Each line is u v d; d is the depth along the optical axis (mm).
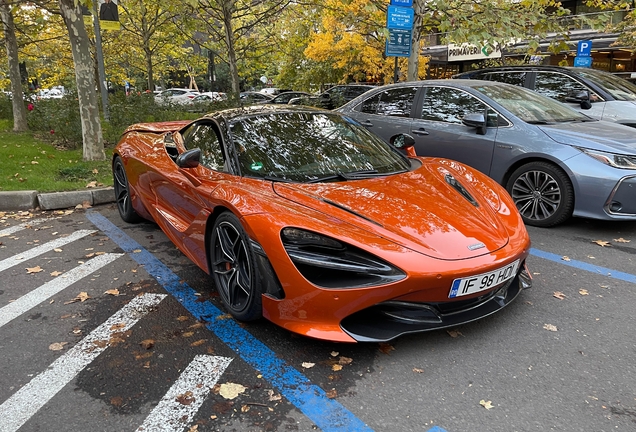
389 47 8523
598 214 4488
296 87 22516
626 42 13469
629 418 2094
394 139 4344
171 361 2562
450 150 5586
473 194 3221
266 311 2686
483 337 2775
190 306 3217
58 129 9008
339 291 2393
